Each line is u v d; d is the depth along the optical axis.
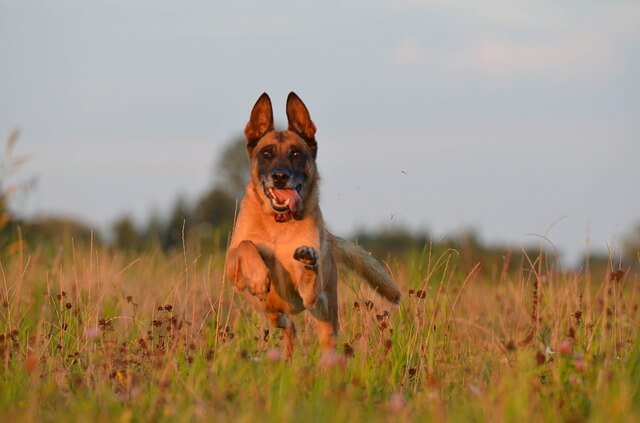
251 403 8.35
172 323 11.11
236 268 10.84
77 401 8.56
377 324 11.34
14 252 16.28
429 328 10.78
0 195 14.81
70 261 16.25
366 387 9.17
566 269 12.85
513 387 8.34
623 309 11.91
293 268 11.41
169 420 8.12
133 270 16.45
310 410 7.95
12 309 11.68
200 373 9.45
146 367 10.12
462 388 9.30
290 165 11.57
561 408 8.35
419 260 14.48
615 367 9.39
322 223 11.85
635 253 12.55
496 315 13.05
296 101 12.30
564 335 10.93
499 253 15.56
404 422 7.69
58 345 10.65
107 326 11.31
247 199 11.73
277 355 9.42
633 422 7.40
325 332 11.95
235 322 12.20
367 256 12.63
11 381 9.22
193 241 17.81
